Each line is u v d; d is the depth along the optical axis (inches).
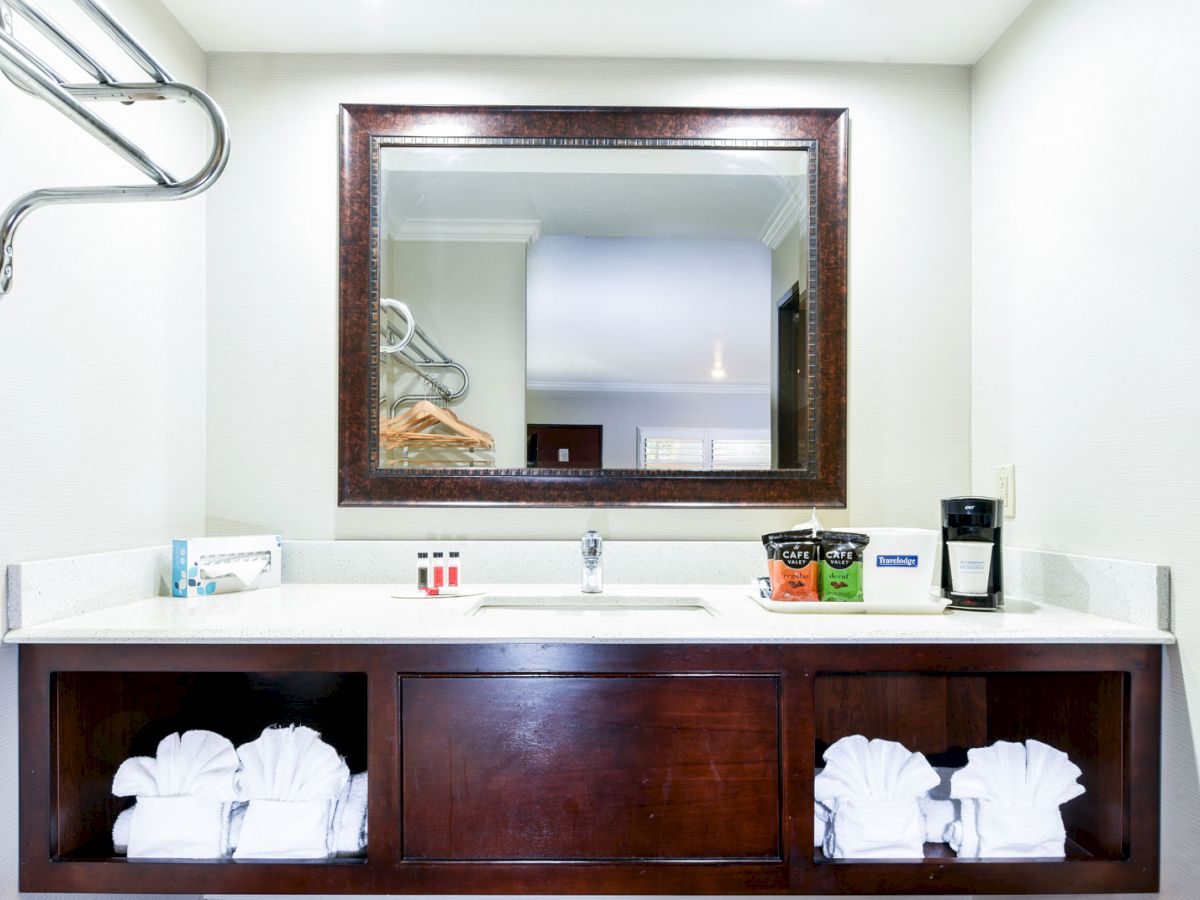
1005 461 63.6
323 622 49.1
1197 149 43.8
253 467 67.1
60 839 47.3
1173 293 45.6
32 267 46.8
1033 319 59.7
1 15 37.1
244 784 49.1
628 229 68.5
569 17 62.7
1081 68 54.0
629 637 46.4
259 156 67.8
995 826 48.2
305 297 67.6
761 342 68.4
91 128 36.9
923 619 51.4
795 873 46.9
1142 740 46.7
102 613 51.8
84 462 51.7
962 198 68.6
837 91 68.7
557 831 46.9
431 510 67.6
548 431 67.9
